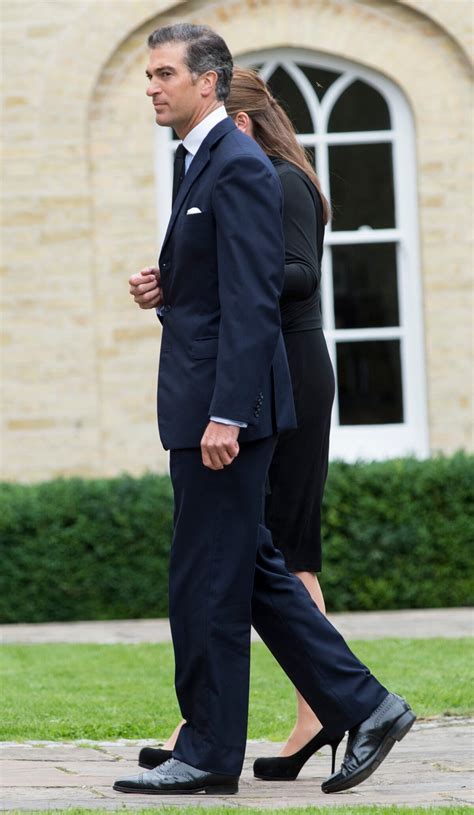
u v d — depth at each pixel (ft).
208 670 31.94
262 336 30.89
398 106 87.97
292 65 88.17
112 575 78.79
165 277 32.91
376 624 72.08
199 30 32.86
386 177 88.17
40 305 85.61
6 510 78.64
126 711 45.65
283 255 31.63
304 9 86.79
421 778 34.53
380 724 31.73
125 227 86.48
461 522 79.30
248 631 32.17
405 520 79.10
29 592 78.54
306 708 35.32
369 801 31.40
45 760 37.88
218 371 30.99
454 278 87.10
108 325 86.12
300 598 32.48
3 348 85.40
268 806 30.27
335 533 79.15
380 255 88.28
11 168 85.76
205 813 28.25
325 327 88.33
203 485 31.99
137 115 86.33
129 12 85.76
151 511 78.95
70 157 85.92
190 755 32.09
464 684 49.73
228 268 31.09
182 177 33.37
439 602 79.46
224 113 32.91
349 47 86.79
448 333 87.10
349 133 88.02
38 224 85.76
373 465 79.66
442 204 87.15
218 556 31.99
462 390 86.94
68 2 85.76
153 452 86.07
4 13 85.92
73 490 79.36
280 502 36.04
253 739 42.22
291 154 36.68
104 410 85.97
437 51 86.84
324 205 37.24
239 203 31.27
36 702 47.29
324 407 36.17
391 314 88.17
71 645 65.05
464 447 86.99
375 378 88.12
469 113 86.84
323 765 38.37
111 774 35.35
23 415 85.30
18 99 85.76
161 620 78.02
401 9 86.74
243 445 31.83
